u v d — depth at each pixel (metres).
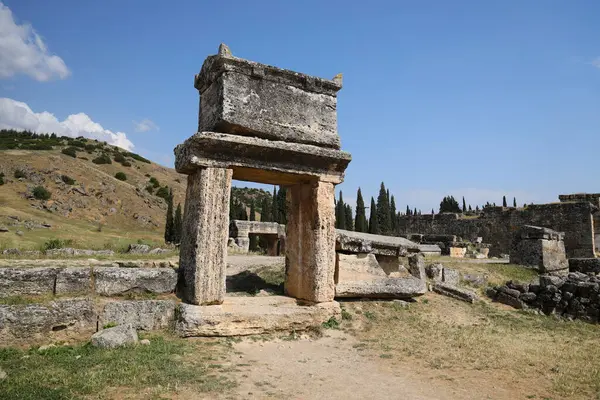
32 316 7.18
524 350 8.70
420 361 7.77
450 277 15.07
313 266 10.01
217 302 8.72
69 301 7.55
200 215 8.70
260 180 10.84
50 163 60.69
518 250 19.75
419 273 13.06
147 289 8.67
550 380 6.89
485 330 10.44
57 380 5.58
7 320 6.98
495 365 7.59
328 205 10.27
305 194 10.65
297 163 9.87
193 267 8.62
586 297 12.34
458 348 8.69
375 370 7.20
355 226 45.44
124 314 7.96
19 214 40.75
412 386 6.45
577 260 18.84
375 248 12.00
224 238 8.88
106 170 74.62
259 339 8.51
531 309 13.06
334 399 5.77
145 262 11.15
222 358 7.18
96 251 17.64
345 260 11.17
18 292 7.61
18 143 76.25
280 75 9.83
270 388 6.02
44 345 7.11
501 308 13.19
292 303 10.01
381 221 50.81
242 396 5.60
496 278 16.66
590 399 6.09
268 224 28.80
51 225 39.25
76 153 78.50
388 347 8.59
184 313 8.16
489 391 6.33
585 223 30.98
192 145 8.73
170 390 5.54
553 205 32.94
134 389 5.49
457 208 84.75
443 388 6.40
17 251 15.80
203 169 8.83
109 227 51.69
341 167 10.41
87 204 55.69
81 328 7.57
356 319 10.27
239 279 12.93
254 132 9.34
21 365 6.13
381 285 11.53
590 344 9.58
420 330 10.01
